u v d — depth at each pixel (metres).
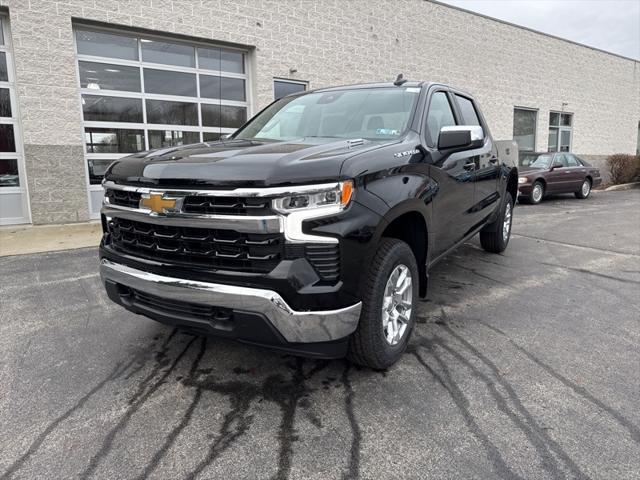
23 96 8.05
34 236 7.54
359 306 2.57
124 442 2.33
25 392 2.81
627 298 4.48
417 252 3.47
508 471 2.10
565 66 19.08
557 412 2.56
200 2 9.62
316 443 2.31
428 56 14.09
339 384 2.88
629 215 10.36
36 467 2.15
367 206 2.61
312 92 4.44
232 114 10.74
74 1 8.28
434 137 3.83
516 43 16.91
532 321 3.89
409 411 2.58
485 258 6.09
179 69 9.82
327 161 2.53
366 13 12.38
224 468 2.14
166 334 3.66
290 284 2.35
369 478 2.07
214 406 2.65
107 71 8.98
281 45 10.89
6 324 3.88
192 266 2.57
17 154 8.39
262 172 2.38
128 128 9.33
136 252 2.87
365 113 3.79
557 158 13.81
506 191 6.21
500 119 16.88
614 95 21.86
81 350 3.39
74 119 8.53
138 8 8.93
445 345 3.42
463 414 2.55
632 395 2.74
